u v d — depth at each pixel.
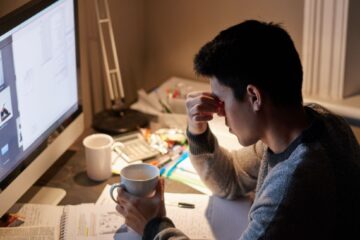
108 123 1.76
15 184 1.25
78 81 1.55
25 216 1.32
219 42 1.04
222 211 1.38
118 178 1.51
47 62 1.34
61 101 1.45
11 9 1.41
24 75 1.23
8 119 1.19
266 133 1.07
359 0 1.70
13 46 1.17
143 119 1.80
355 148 1.12
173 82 2.06
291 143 1.05
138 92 2.01
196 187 1.49
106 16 1.85
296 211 0.97
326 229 1.00
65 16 1.41
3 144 1.18
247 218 1.36
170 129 1.76
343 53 1.76
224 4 1.94
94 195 1.43
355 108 1.76
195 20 2.02
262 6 1.88
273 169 1.05
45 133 1.38
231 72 1.02
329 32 1.75
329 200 0.99
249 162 1.42
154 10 2.09
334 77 1.81
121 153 1.60
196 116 1.35
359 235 1.05
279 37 1.02
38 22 1.26
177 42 2.10
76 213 1.33
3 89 1.15
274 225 0.98
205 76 1.09
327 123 1.10
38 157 1.34
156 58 2.17
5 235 1.24
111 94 1.83
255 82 1.00
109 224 1.30
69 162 1.58
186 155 1.62
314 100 1.82
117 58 1.94
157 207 1.22
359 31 1.75
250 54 1.00
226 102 1.07
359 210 1.04
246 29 1.03
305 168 0.99
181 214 1.36
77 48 1.52
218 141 1.57
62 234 1.25
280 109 1.03
